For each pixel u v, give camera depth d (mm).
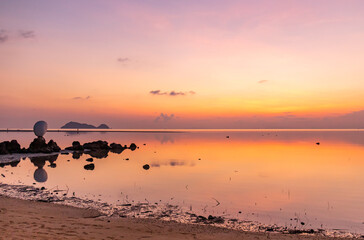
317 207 18891
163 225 14227
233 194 22266
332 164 40375
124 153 58406
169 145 82375
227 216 16641
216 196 21578
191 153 57125
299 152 58625
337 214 17406
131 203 19031
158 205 18688
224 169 35656
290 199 20859
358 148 68562
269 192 23141
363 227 15125
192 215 16609
